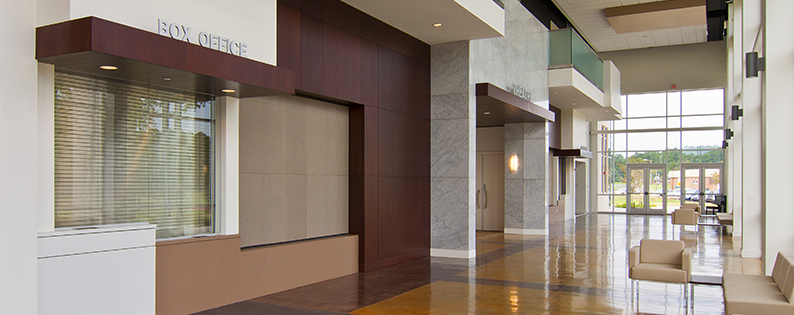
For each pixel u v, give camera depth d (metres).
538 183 18.56
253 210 8.21
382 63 10.95
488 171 19.67
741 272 10.27
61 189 5.53
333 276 9.59
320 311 7.08
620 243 15.38
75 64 5.28
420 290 8.55
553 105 22.89
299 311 7.07
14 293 4.79
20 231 4.84
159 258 6.36
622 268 10.80
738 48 17.25
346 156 10.48
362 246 10.31
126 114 6.19
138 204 6.30
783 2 8.79
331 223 9.99
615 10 22.92
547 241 15.99
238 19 6.84
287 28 8.44
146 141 6.41
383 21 10.94
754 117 12.27
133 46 5.05
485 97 12.72
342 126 10.38
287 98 9.00
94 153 5.85
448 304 7.56
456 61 12.52
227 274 7.32
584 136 26.67
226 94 7.18
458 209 12.47
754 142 12.28
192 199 6.99
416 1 9.74
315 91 9.01
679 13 22.05
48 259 5.06
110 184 6.00
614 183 31.56
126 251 5.76
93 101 5.84
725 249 13.88
